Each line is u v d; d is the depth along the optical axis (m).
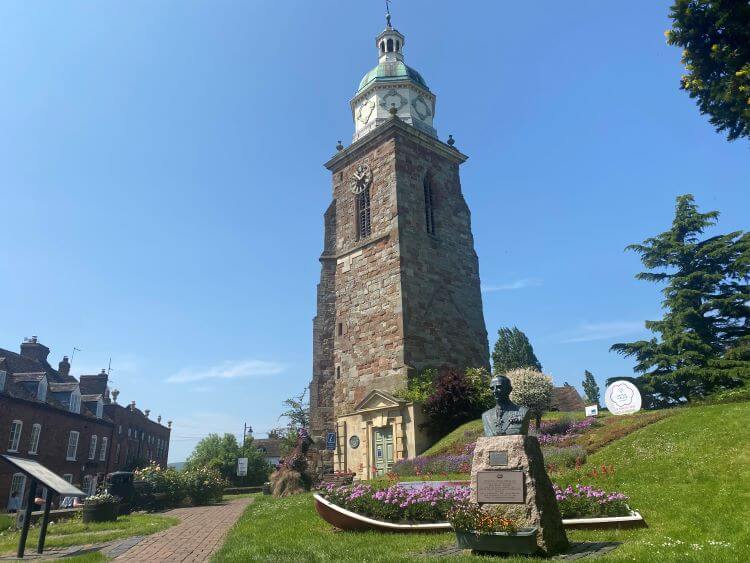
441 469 19.70
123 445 50.66
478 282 35.44
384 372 29.39
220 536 12.45
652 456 14.64
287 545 9.56
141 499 21.48
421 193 33.88
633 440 16.22
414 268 31.22
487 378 28.92
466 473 18.28
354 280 33.19
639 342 34.12
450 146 36.59
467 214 36.81
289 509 15.34
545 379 21.48
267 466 53.19
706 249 33.66
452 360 31.17
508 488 8.56
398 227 31.28
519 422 9.17
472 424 24.22
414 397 26.34
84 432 41.88
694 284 33.84
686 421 16.48
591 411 21.84
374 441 27.38
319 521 12.49
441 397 25.42
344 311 33.19
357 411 28.30
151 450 64.00
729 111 11.92
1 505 30.58
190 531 13.45
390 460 26.23
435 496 11.04
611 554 7.53
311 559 8.17
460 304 33.34
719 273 32.84
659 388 32.12
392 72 37.06
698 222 34.62
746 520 8.90
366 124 36.53
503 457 8.80
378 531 10.75
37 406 35.12
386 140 34.00
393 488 11.70
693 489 11.59
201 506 23.39
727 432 14.63
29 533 14.30
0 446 31.09
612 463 15.01
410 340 29.22
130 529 13.84
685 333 32.09
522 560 7.63
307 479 24.00
